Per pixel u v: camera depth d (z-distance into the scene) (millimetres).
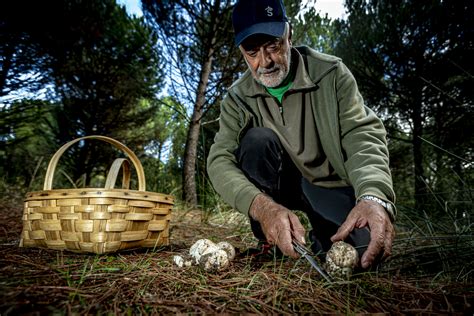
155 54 3904
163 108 4594
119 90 4051
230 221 1936
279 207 800
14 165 3719
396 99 3545
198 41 3266
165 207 1023
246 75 1089
